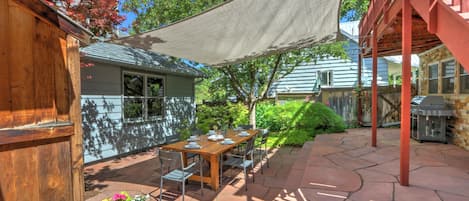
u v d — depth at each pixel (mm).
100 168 5367
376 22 5195
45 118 1269
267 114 8383
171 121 8297
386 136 6980
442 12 2295
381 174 3734
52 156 1316
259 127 8320
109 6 3604
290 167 5047
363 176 3668
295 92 11508
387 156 4758
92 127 5742
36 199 1231
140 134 7062
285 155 6016
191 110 9359
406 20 3254
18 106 1150
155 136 7605
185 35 4004
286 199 3258
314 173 3844
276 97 10242
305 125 7895
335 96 9617
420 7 2816
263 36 4375
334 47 7664
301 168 4547
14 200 1140
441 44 6258
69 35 1407
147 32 3711
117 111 6367
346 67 11680
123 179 4609
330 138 6738
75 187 1445
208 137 4574
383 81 11773
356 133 7641
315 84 12156
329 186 3324
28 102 1191
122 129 6504
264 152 5527
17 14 1146
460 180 3398
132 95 6859
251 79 8250
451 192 3010
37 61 1232
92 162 5719
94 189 4113
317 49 7641
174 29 3703
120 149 6430
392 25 4742
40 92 1245
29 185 1202
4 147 1104
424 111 5961
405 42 3264
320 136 7090
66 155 1396
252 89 8297
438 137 5980
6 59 1106
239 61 6094
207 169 4969
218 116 7957
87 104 5629
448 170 3824
